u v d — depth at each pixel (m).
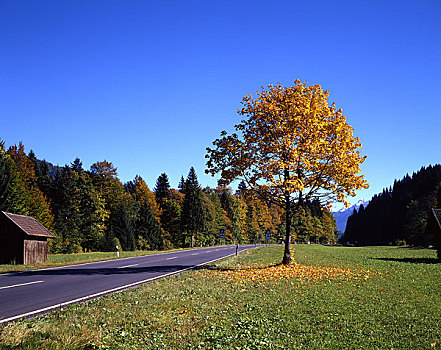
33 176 61.94
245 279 15.37
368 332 7.41
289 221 21.64
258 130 20.33
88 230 59.34
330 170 19.92
